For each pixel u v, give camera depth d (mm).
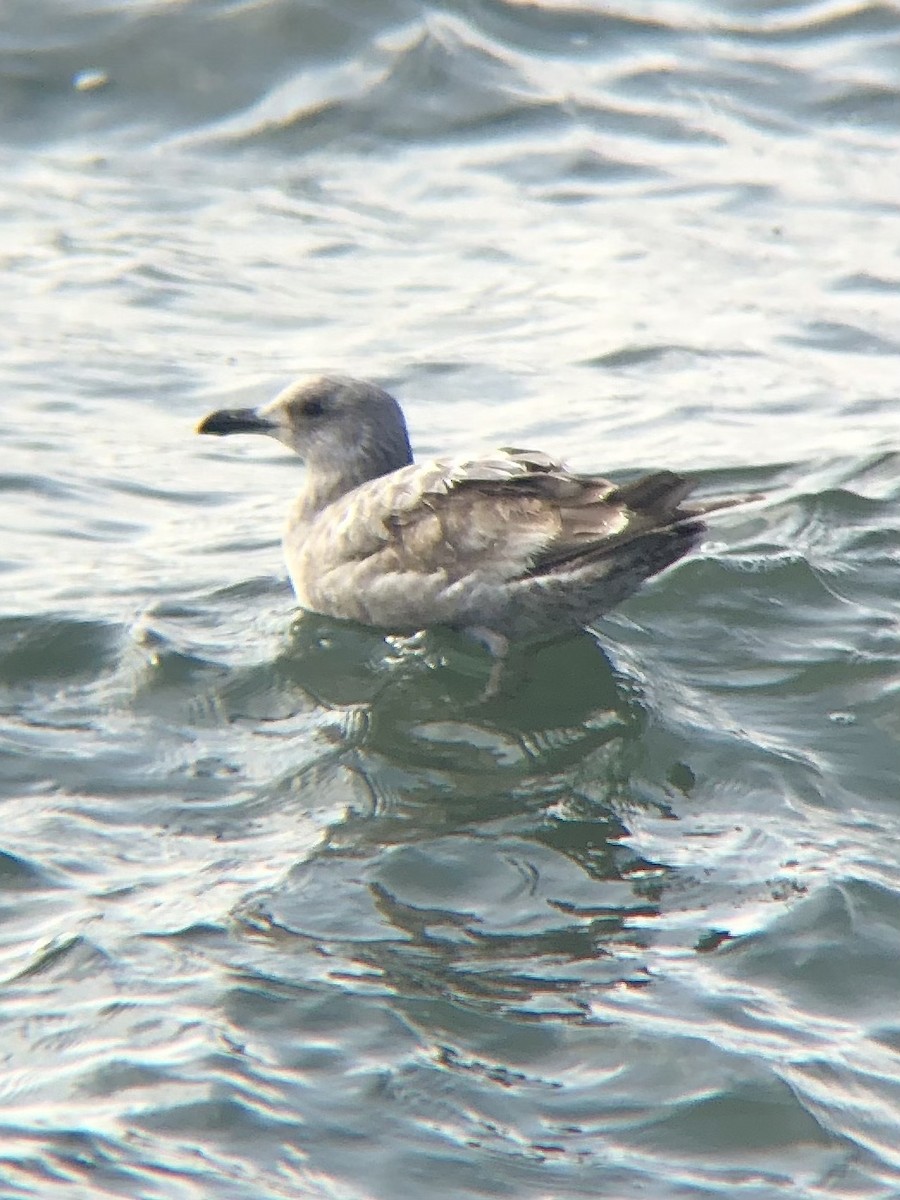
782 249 21094
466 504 13133
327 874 10586
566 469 13344
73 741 12148
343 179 22406
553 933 10031
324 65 23922
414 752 12125
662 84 24250
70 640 13516
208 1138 8391
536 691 12867
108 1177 8109
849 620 13695
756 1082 8805
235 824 11211
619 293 20219
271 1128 8461
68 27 24031
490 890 10469
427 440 17312
